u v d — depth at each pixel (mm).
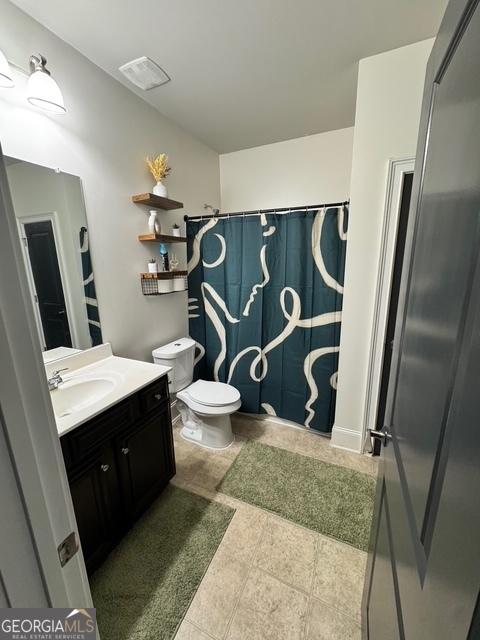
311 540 1431
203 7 1285
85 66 1569
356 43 1519
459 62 494
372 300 1894
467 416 357
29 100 1236
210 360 2662
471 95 431
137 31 1408
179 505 1636
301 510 1603
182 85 1836
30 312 398
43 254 1453
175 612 1143
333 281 2062
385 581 754
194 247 2508
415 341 661
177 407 2523
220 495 1709
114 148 1785
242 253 2334
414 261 733
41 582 432
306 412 2320
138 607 1162
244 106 2080
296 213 2100
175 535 1459
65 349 1593
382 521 888
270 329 2375
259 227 2230
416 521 545
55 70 1423
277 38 1475
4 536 383
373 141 1698
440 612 388
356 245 1867
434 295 550
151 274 2041
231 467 1946
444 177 544
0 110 1231
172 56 1587
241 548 1393
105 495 1290
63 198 1521
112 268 1846
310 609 1147
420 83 1549
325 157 2547
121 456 1365
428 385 542
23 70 1285
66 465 1109
